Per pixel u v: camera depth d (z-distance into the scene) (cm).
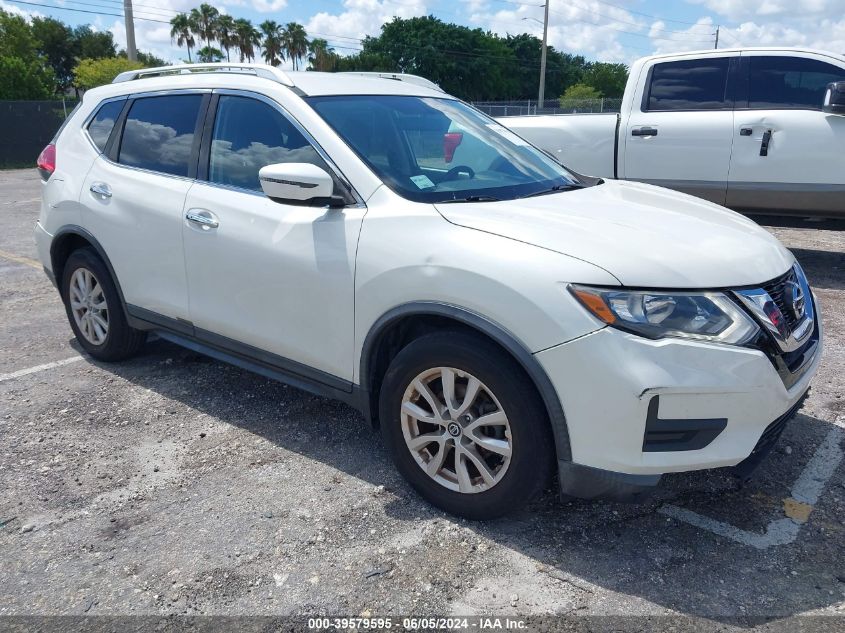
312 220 322
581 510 302
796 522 292
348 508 306
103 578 264
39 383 446
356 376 317
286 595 254
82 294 470
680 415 246
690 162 698
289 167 302
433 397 292
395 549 278
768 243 302
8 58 3038
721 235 293
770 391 256
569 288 250
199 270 373
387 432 308
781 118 653
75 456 355
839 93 614
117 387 439
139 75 462
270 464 346
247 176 360
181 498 317
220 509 307
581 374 248
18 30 3991
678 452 251
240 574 265
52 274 485
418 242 286
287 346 341
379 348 310
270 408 408
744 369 248
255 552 278
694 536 284
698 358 244
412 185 316
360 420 392
